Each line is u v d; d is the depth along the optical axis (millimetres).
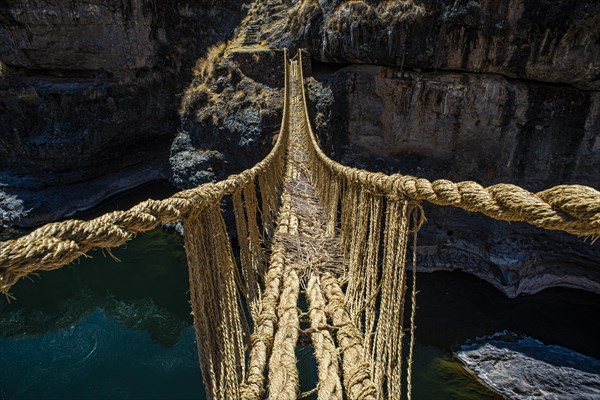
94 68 18312
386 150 13398
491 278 12102
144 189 19953
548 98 10977
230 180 3697
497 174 12297
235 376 2510
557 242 11641
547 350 9430
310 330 4109
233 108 16375
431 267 12703
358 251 4191
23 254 1277
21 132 17609
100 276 13172
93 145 18297
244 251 4348
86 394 8953
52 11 16594
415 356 9297
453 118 12078
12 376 9375
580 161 11305
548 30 9891
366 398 2791
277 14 19328
